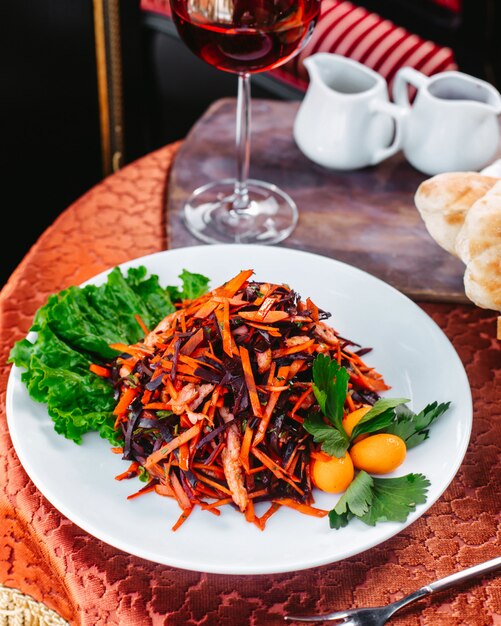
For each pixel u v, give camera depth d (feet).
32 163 9.05
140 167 5.43
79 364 3.60
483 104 4.96
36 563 3.45
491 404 3.91
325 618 3.00
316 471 3.22
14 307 4.29
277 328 3.46
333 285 4.11
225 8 3.92
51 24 8.16
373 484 3.15
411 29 8.28
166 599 3.11
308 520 3.13
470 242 3.83
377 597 3.13
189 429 3.26
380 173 5.41
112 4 8.17
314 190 5.24
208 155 5.52
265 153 5.57
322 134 5.23
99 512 3.08
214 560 2.90
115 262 4.62
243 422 3.32
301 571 3.20
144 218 4.98
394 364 3.79
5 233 8.68
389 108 5.10
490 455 3.66
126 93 8.92
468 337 4.28
